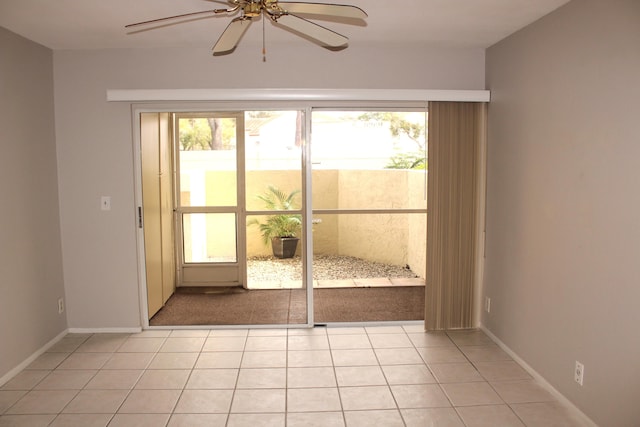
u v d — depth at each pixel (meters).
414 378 3.21
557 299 2.91
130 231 3.97
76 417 2.74
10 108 3.24
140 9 2.87
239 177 4.98
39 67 3.63
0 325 3.12
